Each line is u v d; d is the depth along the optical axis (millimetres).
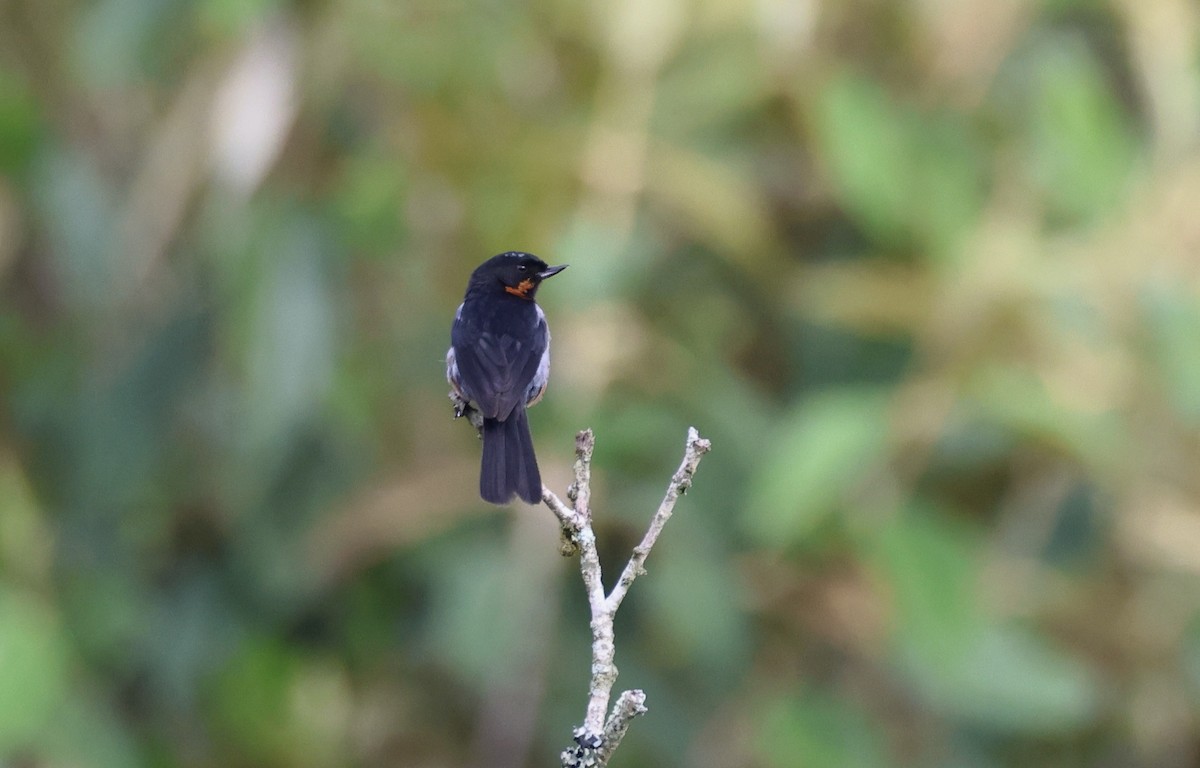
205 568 12258
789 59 11727
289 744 11633
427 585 12219
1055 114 10930
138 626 11766
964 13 11727
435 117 11453
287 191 11617
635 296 11523
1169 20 11961
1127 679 11836
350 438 11758
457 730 12227
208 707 11836
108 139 13273
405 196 11398
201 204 12352
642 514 10891
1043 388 10523
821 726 10906
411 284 11789
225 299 11648
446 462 11555
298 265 11195
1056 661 10867
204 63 11852
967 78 11859
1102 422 10461
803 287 11609
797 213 12422
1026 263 10586
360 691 12328
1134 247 10617
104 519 12164
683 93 11648
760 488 10367
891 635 10773
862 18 11945
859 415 10234
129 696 12070
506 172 11344
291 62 11383
